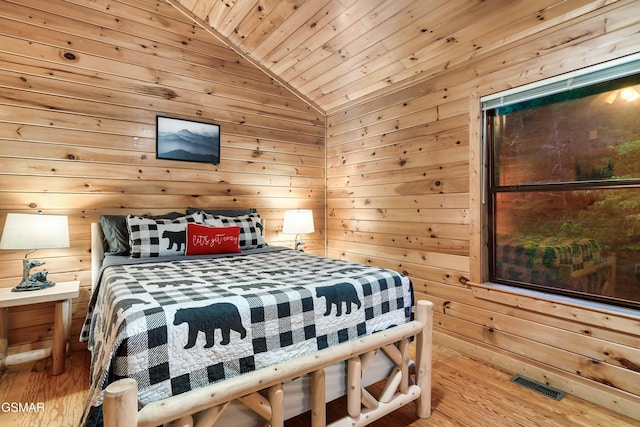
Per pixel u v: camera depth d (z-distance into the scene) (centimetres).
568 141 202
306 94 372
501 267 238
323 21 262
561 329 197
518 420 168
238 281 161
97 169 263
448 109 259
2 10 230
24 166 237
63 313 220
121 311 114
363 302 159
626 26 170
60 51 249
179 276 175
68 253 252
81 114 257
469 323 245
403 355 164
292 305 135
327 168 392
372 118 329
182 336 109
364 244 340
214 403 104
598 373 181
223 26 305
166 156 292
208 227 260
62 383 203
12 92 233
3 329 225
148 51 284
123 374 99
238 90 332
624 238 182
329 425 136
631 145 178
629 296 180
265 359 125
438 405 182
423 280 278
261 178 349
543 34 202
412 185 288
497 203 239
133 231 243
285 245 366
